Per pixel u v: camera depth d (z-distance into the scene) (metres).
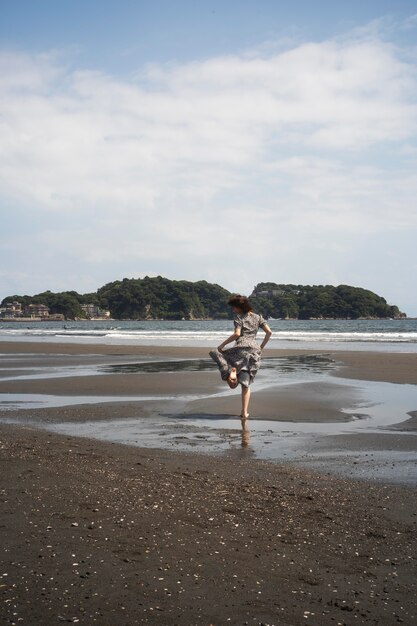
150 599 2.91
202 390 12.76
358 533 3.97
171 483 5.06
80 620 2.69
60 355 25.70
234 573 3.25
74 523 3.93
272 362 20.94
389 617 2.83
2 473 5.19
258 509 4.43
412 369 17.66
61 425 8.51
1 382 14.50
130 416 9.37
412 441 7.29
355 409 10.09
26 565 3.25
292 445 7.05
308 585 3.15
